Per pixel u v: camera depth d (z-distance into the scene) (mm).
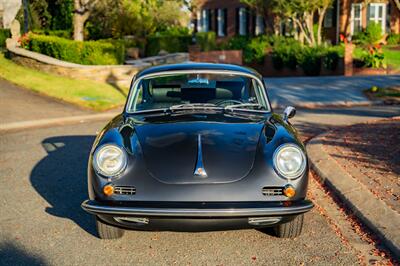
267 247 4750
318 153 8031
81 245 4852
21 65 20438
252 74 5922
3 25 31453
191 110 5605
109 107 15617
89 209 4367
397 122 11508
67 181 7230
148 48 29656
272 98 17625
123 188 4367
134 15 28625
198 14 45344
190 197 4250
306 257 4500
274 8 28344
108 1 26016
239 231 5164
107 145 4508
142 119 5379
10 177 7504
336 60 25906
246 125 5082
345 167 7090
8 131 11875
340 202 6035
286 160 4410
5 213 5840
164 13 39344
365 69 25438
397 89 18609
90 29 28797
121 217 4324
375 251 4586
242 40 33750
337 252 4590
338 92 18578
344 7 34000
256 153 4559
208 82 5855
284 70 28828
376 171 6836
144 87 5852
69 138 10797
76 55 20078
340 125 12125
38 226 5391
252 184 4324
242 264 4383
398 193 5848
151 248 4766
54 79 18266
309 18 29781
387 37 34438
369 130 10133
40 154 9133
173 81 5836
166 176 4352
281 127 5004
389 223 4949
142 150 4605
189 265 4383
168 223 4285
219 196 4258
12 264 4430
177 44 31031
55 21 29875
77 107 15352
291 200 4359
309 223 5363
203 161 4426
